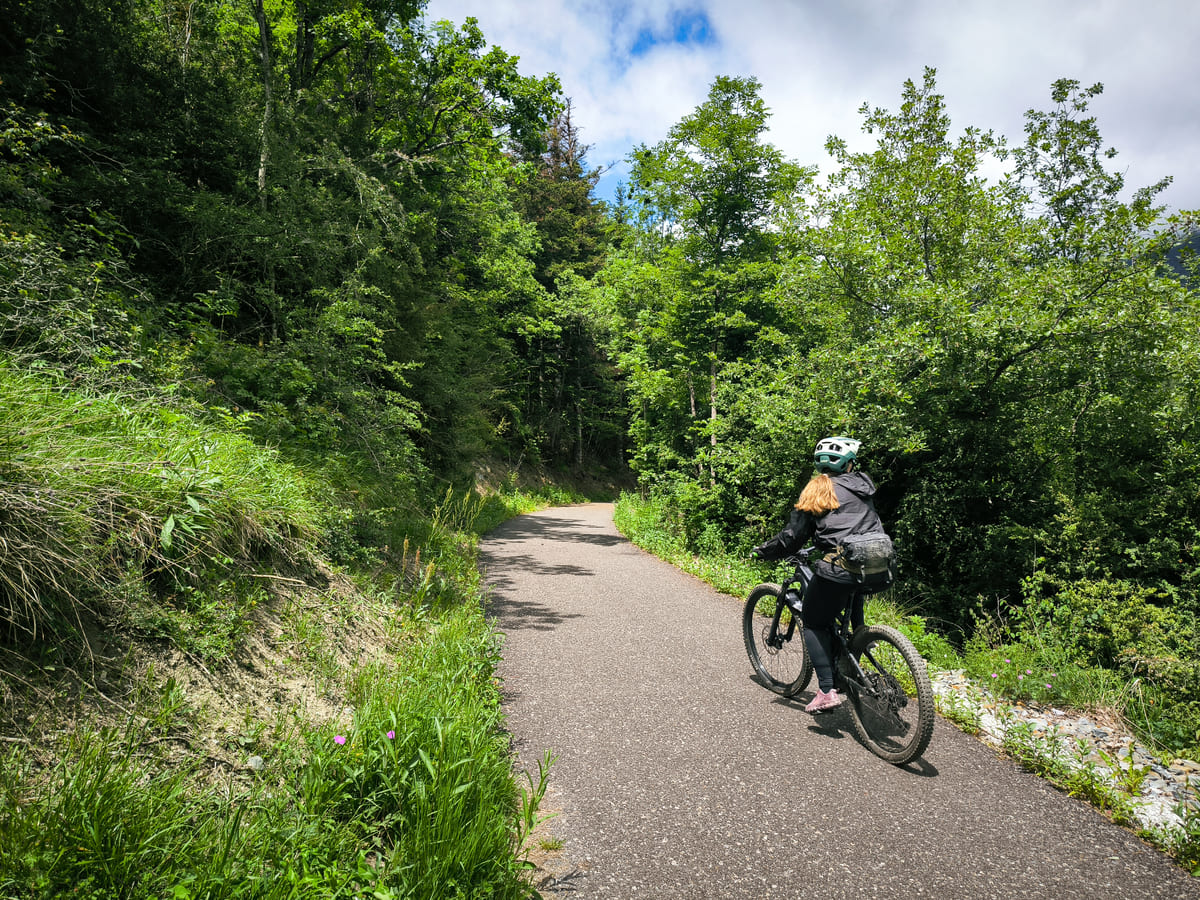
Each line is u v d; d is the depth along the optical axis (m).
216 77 10.23
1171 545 8.09
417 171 15.73
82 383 3.92
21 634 2.23
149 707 2.39
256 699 2.89
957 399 9.01
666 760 3.36
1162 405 8.90
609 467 43.31
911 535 9.44
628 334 17.84
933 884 2.34
